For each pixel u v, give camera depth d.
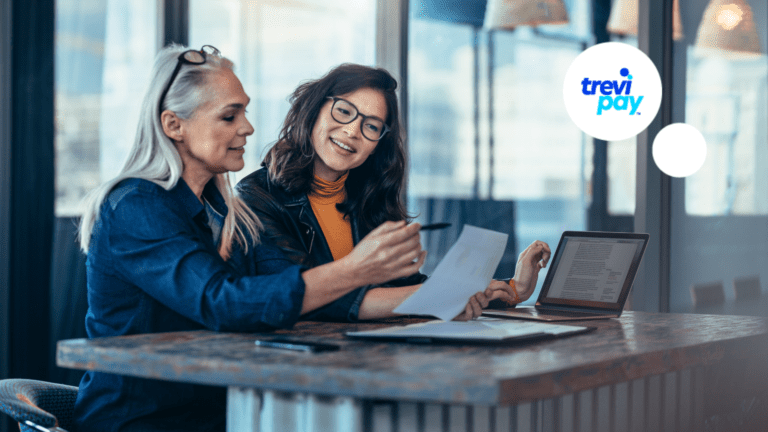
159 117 1.51
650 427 1.64
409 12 4.19
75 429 1.46
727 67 3.33
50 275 3.39
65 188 3.45
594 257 1.91
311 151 1.99
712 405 1.97
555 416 1.34
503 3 3.70
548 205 4.50
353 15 4.13
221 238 1.66
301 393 1.10
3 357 3.25
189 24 3.72
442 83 4.31
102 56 3.53
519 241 4.45
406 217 2.21
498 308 1.95
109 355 1.15
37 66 3.34
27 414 1.27
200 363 1.07
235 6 3.87
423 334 1.25
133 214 1.40
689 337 1.40
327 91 1.98
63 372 3.42
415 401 1.13
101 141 3.52
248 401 1.15
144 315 1.43
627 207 4.53
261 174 2.04
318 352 1.13
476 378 0.90
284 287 1.31
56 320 3.41
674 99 3.45
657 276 3.42
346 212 2.10
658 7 3.42
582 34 4.45
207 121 1.51
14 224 3.30
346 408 1.06
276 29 3.96
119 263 1.40
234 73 1.58
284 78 3.97
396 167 2.12
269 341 1.19
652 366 1.19
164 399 1.42
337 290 1.33
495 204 4.41
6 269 3.27
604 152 4.53
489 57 4.39
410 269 1.36
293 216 1.97
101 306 1.44
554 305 1.92
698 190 3.39
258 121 3.91
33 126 3.33
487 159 4.39
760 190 3.24
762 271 3.21
